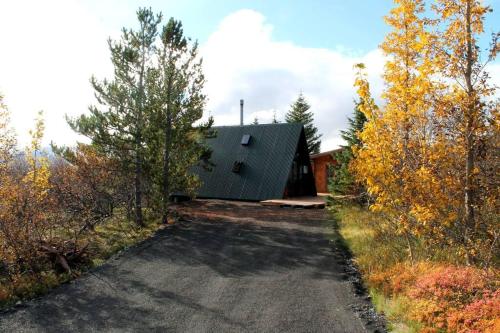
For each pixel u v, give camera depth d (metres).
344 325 7.13
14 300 8.53
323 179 32.12
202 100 17.16
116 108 16.28
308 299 8.39
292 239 13.97
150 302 8.37
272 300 8.37
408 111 9.86
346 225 15.62
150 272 10.37
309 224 16.75
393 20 12.91
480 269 8.25
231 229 15.62
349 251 12.24
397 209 9.51
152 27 16.80
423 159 9.00
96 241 13.39
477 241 8.55
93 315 7.77
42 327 7.28
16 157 12.88
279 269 10.53
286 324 7.20
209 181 26.31
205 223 16.81
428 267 8.99
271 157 25.81
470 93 8.79
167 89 16.41
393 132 9.78
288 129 26.84
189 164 17.80
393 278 8.80
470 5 8.94
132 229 15.35
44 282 9.37
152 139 16.23
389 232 11.84
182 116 16.94
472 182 9.05
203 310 7.91
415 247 10.63
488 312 6.50
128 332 7.03
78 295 8.83
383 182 9.35
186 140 17.42
